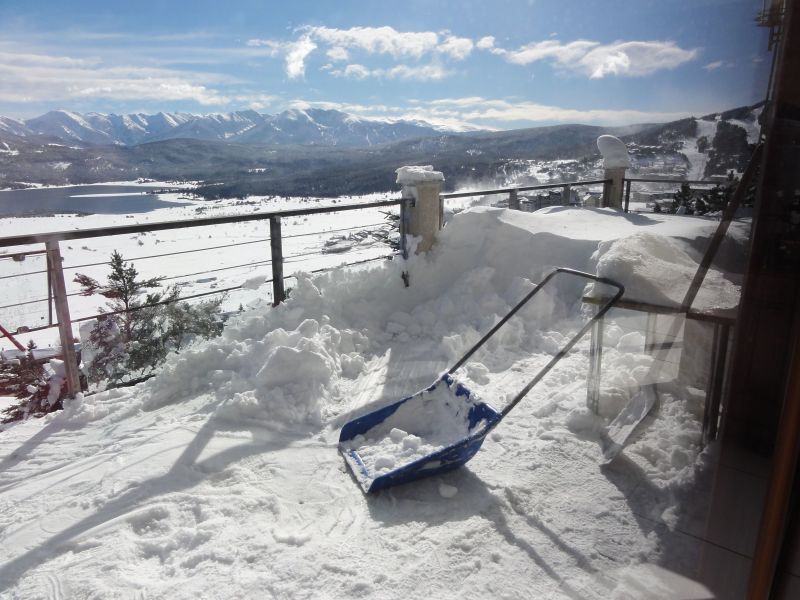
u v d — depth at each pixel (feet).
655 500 6.91
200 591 6.41
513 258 17.26
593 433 9.37
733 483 3.49
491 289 16.55
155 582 6.61
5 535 7.50
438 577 6.51
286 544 7.19
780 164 2.96
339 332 13.67
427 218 17.19
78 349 16.06
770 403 3.17
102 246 135.85
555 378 11.86
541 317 15.15
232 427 10.36
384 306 15.93
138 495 8.29
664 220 7.48
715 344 3.89
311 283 14.70
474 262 17.44
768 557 3.21
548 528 7.23
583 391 10.99
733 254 3.41
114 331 16.35
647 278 8.14
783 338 3.05
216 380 12.20
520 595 6.19
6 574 6.80
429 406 10.20
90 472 8.95
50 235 10.53
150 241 147.74
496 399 11.13
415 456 8.85
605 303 9.04
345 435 9.72
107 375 15.21
